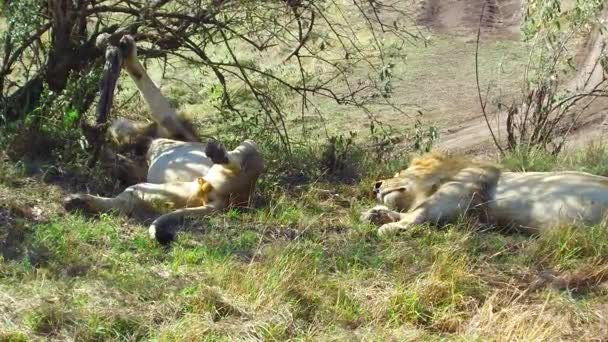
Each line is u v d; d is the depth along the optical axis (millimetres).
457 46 24094
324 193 9688
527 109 13234
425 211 8445
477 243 7984
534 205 8305
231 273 7012
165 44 11695
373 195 9648
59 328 6195
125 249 7586
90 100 10438
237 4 11141
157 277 6992
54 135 9820
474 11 26328
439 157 9062
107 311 6332
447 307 6750
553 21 12883
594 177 8406
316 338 6305
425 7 26266
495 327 6441
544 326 6441
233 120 12492
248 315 6508
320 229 8445
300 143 12102
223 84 12055
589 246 7754
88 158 9344
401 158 11789
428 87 21453
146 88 9812
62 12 10508
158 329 6293
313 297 6789
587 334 6453
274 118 14383
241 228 8219
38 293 6566
